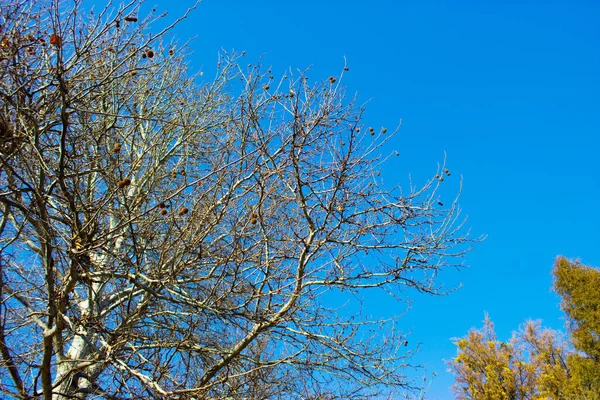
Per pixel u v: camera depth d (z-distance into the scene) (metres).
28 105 4.70
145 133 7.50
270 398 6.36
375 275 6.00
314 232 5.62
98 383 5.55
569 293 18.81
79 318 5.18
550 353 19.00
